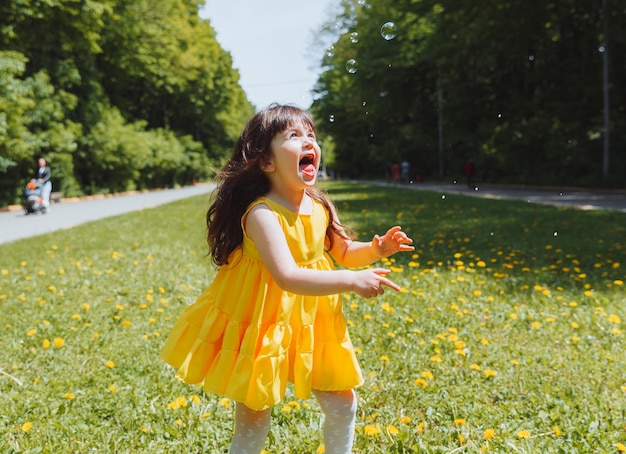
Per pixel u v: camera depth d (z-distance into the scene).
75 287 6.10
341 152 62.84
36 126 25.42
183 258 8.02
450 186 34.66
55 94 26.83
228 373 2.09
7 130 21.48
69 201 27.64
